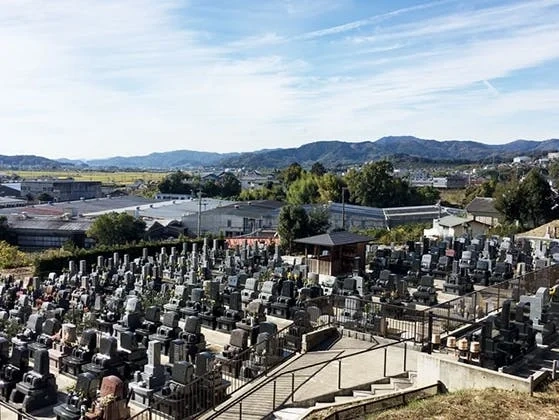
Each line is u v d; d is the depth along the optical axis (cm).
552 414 1315
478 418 1305
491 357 1822
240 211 9062
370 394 1672
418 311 2112
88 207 12256
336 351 2114
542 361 1992
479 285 3625
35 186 19775
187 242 5650
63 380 2017
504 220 7438
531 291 2695
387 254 4341
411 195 12281
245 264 4175
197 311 2762
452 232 6316
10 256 5006
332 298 2547
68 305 3019
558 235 5738
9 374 1864
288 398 1659
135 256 5238
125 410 1602
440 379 1608
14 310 2741
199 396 1689
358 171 12375
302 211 5462
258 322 2342
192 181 18638
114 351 1983
